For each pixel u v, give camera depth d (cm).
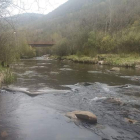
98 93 1038
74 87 1186
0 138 506
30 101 861
